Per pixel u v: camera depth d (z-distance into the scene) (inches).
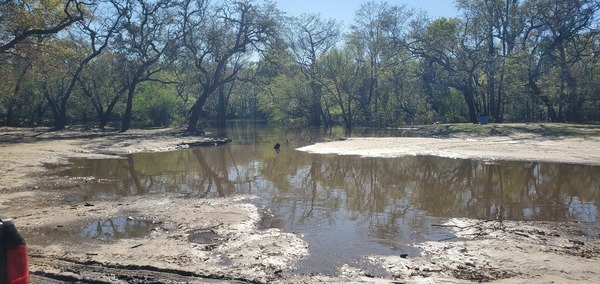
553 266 257.6
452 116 1882.4
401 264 268.2
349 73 1846.7
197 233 336.8
